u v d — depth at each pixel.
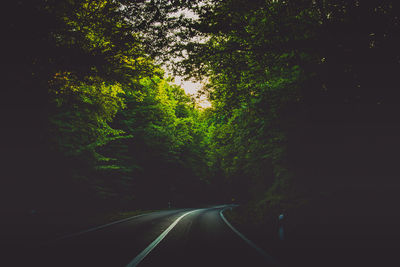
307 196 12.14
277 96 9.06
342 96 7.17
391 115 6.65
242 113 12.52
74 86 11.64
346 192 7.89
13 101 9.74
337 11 6.88
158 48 9.07
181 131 34.50
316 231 7.56
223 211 29.08
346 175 8.07
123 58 10.58
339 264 5.26
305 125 8.65
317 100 7.75
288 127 9.40
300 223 8.63
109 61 10.08
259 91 10.03
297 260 5.89
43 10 8.22
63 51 8.93
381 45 6.22
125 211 25.09
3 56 8.06
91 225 12.91
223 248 7.48
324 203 8.46
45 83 9.98
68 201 17.03
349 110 7.18
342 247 6.29
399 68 6.17
